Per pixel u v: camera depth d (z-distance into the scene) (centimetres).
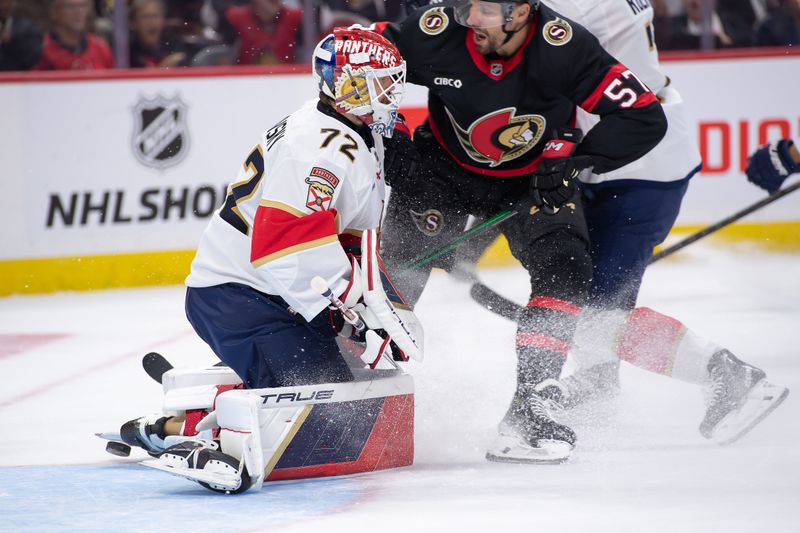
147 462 986
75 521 877
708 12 2619
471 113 1127
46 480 1034
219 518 871
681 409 1291
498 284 2253
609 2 1212
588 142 1100
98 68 2428
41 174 2328
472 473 1011
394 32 1147
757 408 1110
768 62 2556
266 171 1002
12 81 2303
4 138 2306
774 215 2567
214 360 1703
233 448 955
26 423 1330
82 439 1234
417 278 1232
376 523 848
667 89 1302
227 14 2469
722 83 2550
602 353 1220
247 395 958
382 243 1237
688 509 872
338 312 1002
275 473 980
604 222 1255
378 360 1008
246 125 2422
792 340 1706
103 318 2092
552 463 1033
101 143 2350
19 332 1981
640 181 1238
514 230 1202
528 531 818
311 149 977
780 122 2572
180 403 1066
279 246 960
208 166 2408
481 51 1095
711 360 1152
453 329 1767
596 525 830
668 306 2025
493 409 1239
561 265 1109
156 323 2031
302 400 980
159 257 2398
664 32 2619
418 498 925
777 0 2630
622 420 1243
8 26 2377
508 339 1678
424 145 1222
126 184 2367
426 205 1212
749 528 816
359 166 1000
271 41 2486
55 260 2347
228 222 1040
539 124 1127
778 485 947
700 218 2553
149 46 2447
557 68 1085
